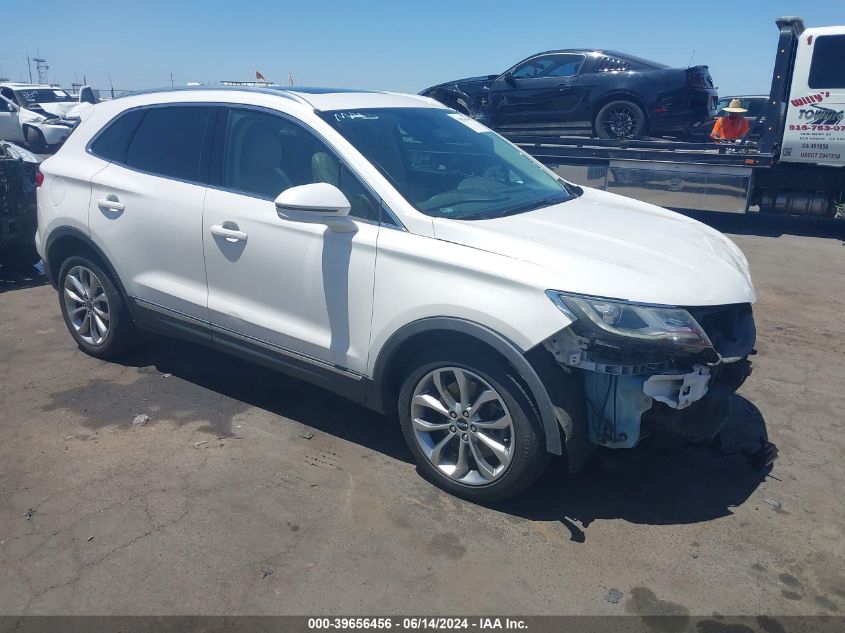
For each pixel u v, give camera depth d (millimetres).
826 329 6051
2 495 3416
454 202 3662
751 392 4742
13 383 4652
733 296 3299
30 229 6918
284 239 3756
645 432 3174
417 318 3301
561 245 3289
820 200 10281
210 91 4305
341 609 2746
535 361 3049
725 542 3186
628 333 2918
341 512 3346
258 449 3891
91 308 4902
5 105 18688
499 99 12469
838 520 3359
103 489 3482
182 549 3057
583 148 11430
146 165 4438
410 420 3555
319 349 3725
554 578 2938
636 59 11477
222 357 5129
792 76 9953
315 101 3957
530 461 3193
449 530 3232
